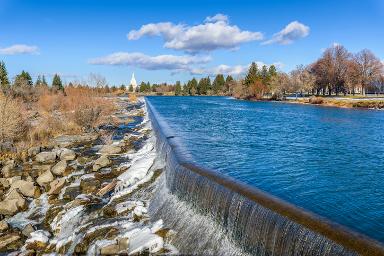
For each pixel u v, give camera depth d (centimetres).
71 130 3531
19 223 1512
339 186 1498
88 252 1230
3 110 2781
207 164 1778
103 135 3362
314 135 3009
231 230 1126
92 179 1902
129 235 1273
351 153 2214
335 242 817
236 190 1159
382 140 2745
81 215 1471
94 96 5612
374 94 10738
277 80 10888
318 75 9781
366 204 1280
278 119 4503
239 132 3155
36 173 2133
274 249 963
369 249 778
